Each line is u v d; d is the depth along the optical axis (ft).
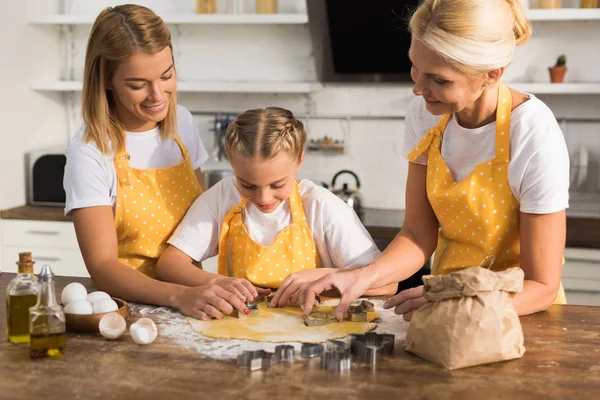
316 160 13.61
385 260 5.74
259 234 6.20
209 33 13.62
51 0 13.78
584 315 5.41
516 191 5.47
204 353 4.59
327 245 6.23
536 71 12.69
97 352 4.60
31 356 4.48
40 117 13.62
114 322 4.87
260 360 4.34
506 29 4.83
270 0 12.57
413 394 4.01
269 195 5.67
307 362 4.46
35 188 12.89
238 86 12.67
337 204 6.19
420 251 5.98
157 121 6.05
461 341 4.36
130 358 4.50
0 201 12.52
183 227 6.39
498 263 5.78
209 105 13.85
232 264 6.28
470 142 5.65
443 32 4.68
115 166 6.28
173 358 4.50
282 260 6.10
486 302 4.43
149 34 5.70
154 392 4.01
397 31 12.10
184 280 5.96
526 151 5.35
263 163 5.47
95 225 5.97
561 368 4.40
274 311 5.48
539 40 12.60
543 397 4.00
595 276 10.71
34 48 13.34
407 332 4.68
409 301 5.15
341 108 13.42
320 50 12.75
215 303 5.29
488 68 4.78
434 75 4.84
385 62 12.52
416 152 5.97
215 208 6.38
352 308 5.39
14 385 4.10
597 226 11.37
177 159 6.75
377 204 13.51
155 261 6.54
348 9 12.09
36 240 12.30
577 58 12.54
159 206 6.47
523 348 4.58
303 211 6.18
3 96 12.48
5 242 12.39
